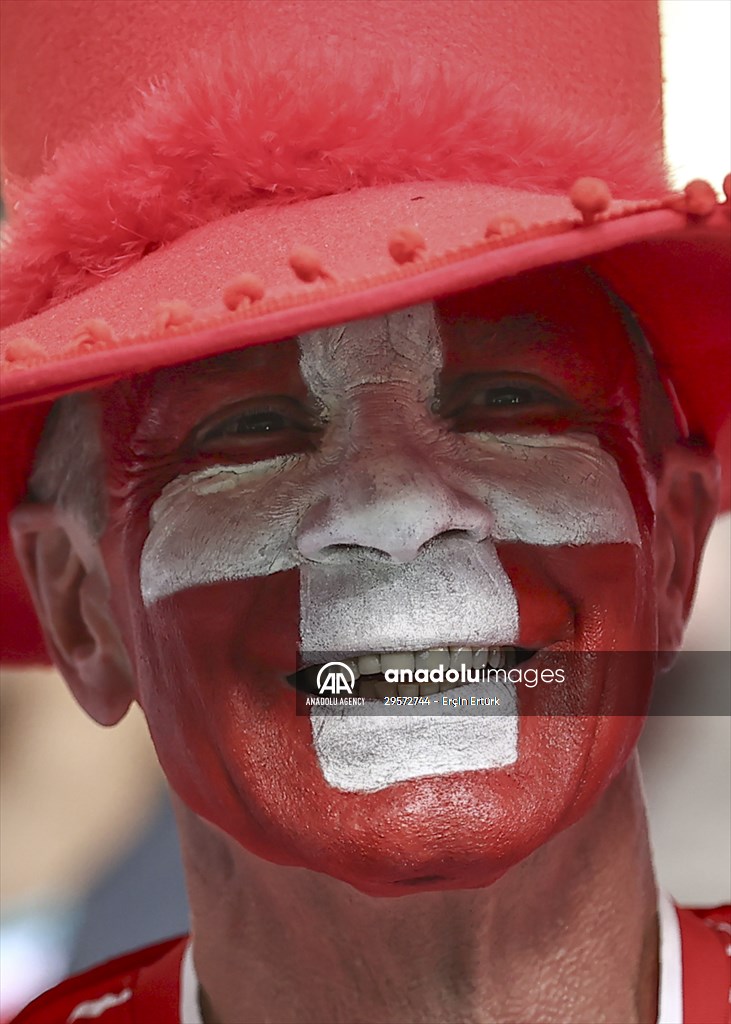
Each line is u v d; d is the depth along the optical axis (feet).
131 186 6.95
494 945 7.79
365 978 7.88
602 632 7.16
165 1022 8.91
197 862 8.51
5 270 7.43
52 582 8.55
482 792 6.68
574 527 7.16
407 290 5.57
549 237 5.68
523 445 7.20
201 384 7.32
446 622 6.70
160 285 6.41
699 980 8.20
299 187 6.79
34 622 10.16
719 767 14.24
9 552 9.48
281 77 6.82
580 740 7.02
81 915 17.02
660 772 14.20
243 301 5.68
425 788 6.67
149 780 17.97
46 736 18.03
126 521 7.73
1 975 16.37
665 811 14.19
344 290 5.61
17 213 7.68
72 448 8.20
